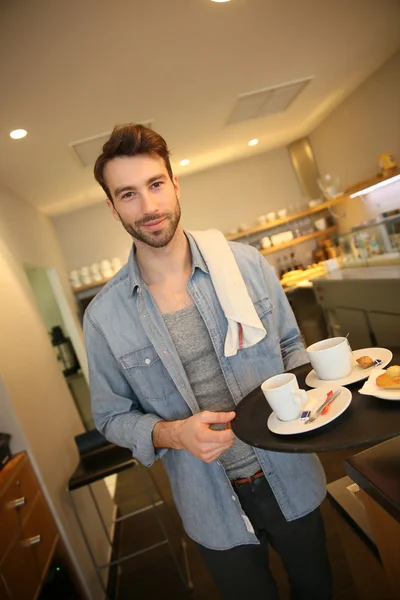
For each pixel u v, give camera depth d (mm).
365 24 2672
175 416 1071
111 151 914
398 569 742
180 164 4656
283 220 5051
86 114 2605
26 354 2264
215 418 812
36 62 1921
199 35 2146
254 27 2256
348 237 3895
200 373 1055
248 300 1030
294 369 1002
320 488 1122
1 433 1836
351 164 4551
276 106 3723
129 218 952
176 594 1929
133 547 2432
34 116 2400
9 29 1657
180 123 3344
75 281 4758
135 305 1060
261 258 1150
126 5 1721
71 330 4309
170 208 959
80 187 3996
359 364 838
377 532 759
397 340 2939
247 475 1075
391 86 3584
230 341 1013
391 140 3830
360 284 3150
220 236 1108
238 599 1094
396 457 711
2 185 3172
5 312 2172
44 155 2951
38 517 1735
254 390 946
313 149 5207
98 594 2016
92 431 2328
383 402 681
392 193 3947
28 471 1805
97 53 2008
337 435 629
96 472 2012
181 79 2594
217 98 3080
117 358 1067
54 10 1624
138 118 2951
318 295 4004
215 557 1073
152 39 2041
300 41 2613
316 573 1140
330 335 4102
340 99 4211
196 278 1052
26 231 3512
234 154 4977
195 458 1050
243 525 1039
